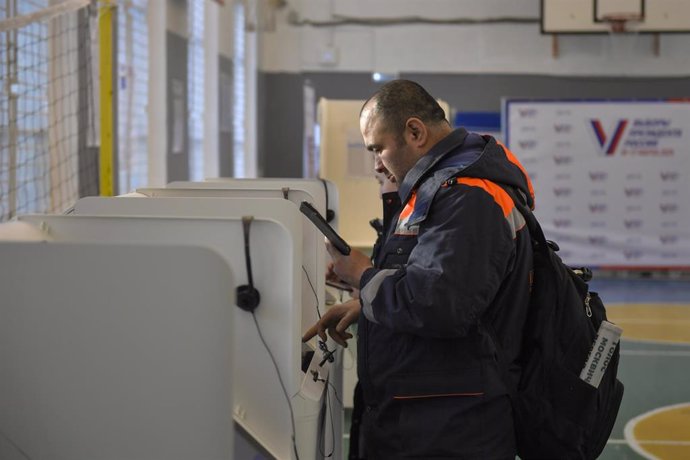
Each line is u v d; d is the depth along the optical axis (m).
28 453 1.32
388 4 8.84
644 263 8.47
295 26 8.95
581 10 8.42
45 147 3.52
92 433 1.31
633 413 4.10
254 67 8.34
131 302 1.28
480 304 1.58
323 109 4.91
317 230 2.21
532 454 1.78
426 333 1.58
